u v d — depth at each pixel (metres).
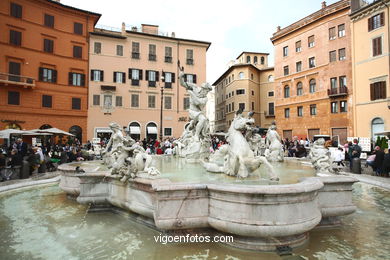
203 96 10.05
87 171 6.49
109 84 39.38
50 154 18.83
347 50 33.03
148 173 5.05
